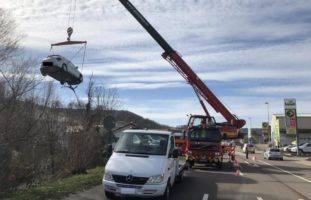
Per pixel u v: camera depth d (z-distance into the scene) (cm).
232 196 1532
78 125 2798
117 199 1335
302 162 4591
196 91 3428
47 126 2445
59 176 2056
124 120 5175
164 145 1391
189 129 2730
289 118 6844
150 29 3319
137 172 1246
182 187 1745
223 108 3419
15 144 1892
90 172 2127
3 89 2055
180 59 3369
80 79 2269
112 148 1496
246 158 4859
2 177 1680
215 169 2736
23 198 1275
